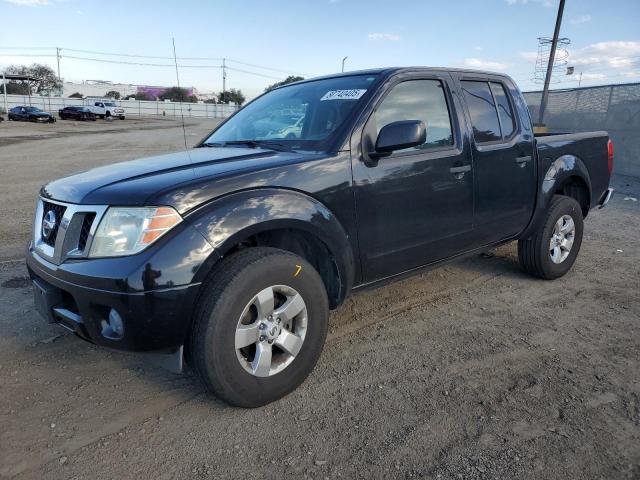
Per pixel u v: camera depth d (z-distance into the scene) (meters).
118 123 45.06
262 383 2.70
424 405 2.79
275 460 2.37
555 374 3.11
